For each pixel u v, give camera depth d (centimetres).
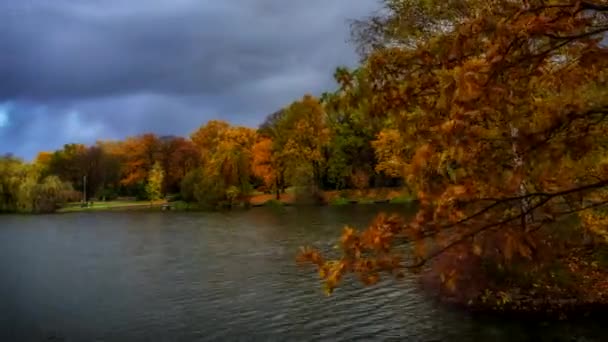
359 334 1748
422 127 505
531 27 405
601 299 1661
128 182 12212
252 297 2355
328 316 1973
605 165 513
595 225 932
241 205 8944
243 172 9006
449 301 1892
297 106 9081
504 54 410
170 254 3875
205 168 9606
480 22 445
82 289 2714
